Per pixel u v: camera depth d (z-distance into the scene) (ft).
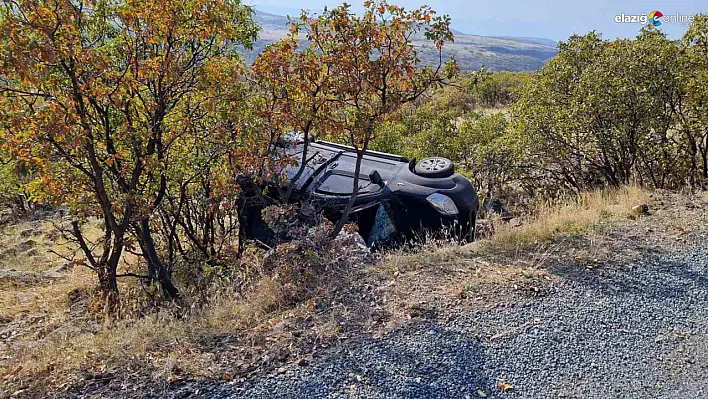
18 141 14.71
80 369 10.61
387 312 12.78
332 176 21.29
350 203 17.71
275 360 10.81
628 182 25.40
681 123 25.25
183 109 18.34
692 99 24.26
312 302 13.33
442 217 19.33
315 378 10.15
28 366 10.82
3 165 17.79
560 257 16.19
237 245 22.57
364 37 15.99
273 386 9.91
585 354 11.18
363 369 10.46
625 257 16.15
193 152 19.44
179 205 20.61
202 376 10.23
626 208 20.75
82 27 16.29
